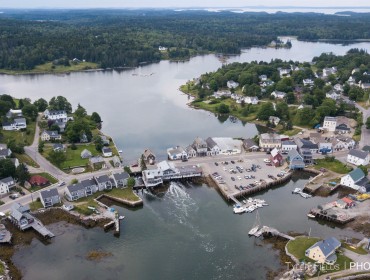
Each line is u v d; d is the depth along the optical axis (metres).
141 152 172.88
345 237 108.69
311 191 136.00
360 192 133.88
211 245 106.62
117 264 99.19
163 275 95.12
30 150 169.38
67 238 109.88
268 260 99.81
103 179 136.00
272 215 121.94
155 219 120.25
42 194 123.81
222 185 138.62
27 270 96.62
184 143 186.00
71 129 182.88
